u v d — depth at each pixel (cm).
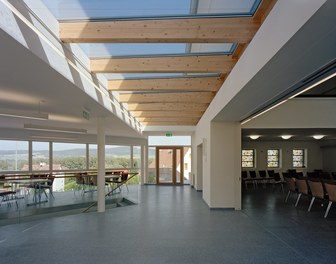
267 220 552
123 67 412
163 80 512
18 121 771
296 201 785
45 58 282
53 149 1075
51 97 459
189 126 1127
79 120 772
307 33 189
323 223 525
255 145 1318
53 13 292
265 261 336
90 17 302
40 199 795
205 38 298
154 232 466
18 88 397
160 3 269
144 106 742
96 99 476
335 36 194
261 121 741
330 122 738
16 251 377
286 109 743
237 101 426
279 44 218
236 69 374
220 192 670
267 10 271
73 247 391
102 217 585
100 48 386
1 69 308
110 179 1020
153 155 1325
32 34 254
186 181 1329
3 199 763
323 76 292
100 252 371
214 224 520
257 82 315
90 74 429
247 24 298
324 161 1298
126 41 308
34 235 452
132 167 1346
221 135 676
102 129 664
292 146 1317
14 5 224
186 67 405
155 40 303
